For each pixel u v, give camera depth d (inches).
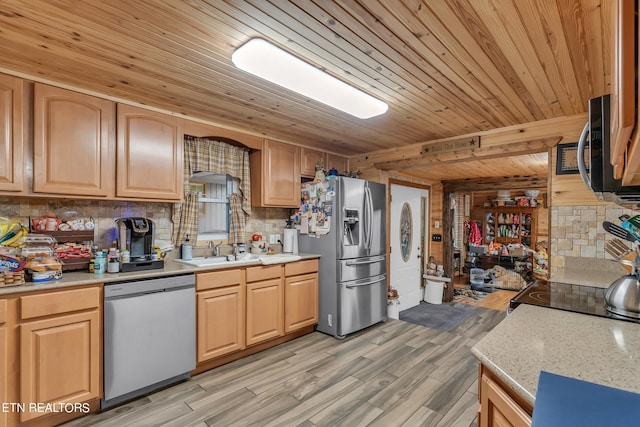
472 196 318.7
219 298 102.3
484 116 105.5
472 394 87.9
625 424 24.0
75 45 65.5
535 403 27.2
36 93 78.0
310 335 132.7
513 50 65.4
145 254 96.1
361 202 138.6
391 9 53.4
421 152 142.3
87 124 85.7
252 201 134.6
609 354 37.6
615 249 91.1
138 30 60.3
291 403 83.1
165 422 75.2
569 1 50.4
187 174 114.5
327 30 59.7
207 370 101.5
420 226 210.1
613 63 19.8
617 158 25.9
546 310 56.6
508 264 281.0
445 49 65.5
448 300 212.7
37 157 77.9
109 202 99.2
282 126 119.2
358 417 77.3
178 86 84.7
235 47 66.1
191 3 52.4
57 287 72.1
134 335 83.2
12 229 79.1
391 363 106.6
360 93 85.0
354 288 133.9
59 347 72.5
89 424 74.2
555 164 106.0
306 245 142.9
